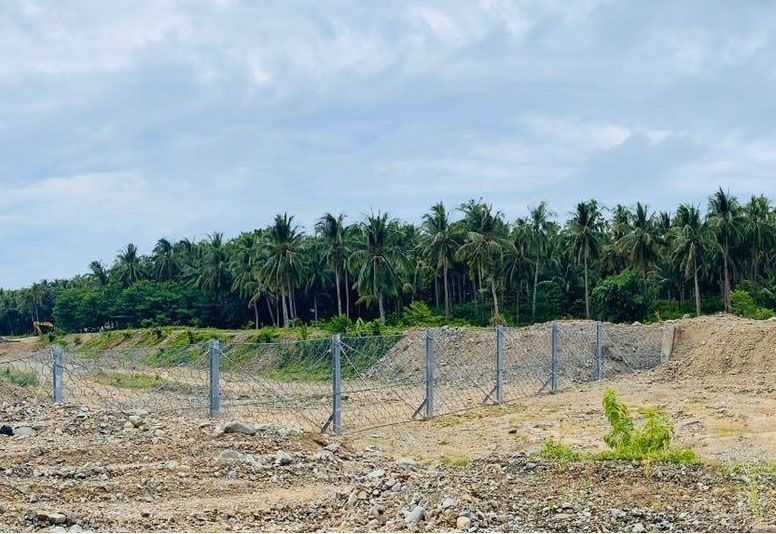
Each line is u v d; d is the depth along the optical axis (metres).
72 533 6.85
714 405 18.52
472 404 20.56
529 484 8.23
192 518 7.72
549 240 66.19
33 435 11.40
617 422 9.91
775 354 24.19
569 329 28.75
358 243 61.69
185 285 85.12
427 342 18.53
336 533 7.07
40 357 18.08
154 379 20.20
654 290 67.06
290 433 12.13
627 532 6.64
